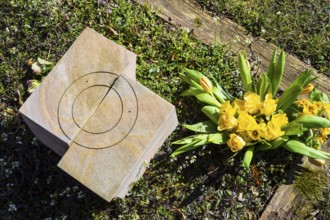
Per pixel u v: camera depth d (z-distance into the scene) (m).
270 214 1.31
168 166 1.35
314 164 1.33
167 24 1.55
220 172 1.35
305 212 1.31
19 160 1.38
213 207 1.32
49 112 1.22
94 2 1.56
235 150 1.26
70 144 1.21
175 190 1.33
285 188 1.34
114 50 1.27
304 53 1.52
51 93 1.24
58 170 1.37
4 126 1.42
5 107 1.44
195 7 1.58
